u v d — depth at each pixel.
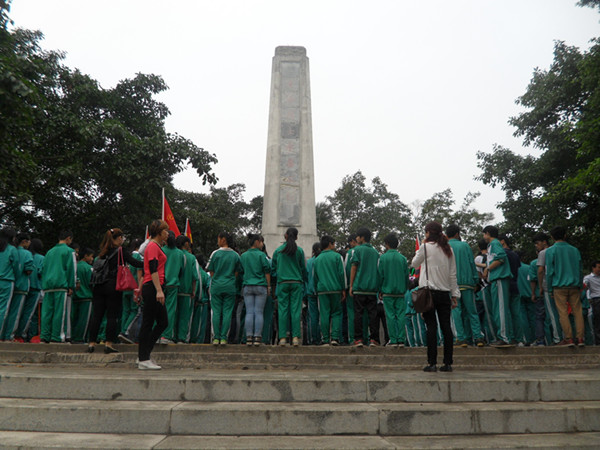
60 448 3.28
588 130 13.22
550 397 4.46
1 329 6.84
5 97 7.65
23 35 14.10
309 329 8.16
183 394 4.26
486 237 7.13
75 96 14.88
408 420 3.81
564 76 17.23
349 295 7.47
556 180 17.83
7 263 6.99
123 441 3.43
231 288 6.77
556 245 7.04
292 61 12.11
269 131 11.77
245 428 3.72
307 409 3.79
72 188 15.03
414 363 6.31
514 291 7.11
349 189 33.66
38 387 4.33
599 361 6.57
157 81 17.42
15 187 10.60
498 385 4.42
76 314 7.69
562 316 6.88
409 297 9.91
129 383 4.29
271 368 5.96
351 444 3.44
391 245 7.09
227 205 29.30
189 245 7.59
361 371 5.77
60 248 7.02
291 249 6.80
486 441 3.55
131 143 14.87
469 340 7.41
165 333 6.58
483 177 19.66
